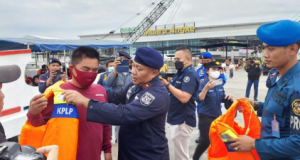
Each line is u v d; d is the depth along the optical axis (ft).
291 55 5.62
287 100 5.55
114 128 16.46
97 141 6.67
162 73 23.40
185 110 10.93
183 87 10.52
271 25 5.79
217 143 7.24
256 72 33.17
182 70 11.03
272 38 5.54
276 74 6.26
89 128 6.47
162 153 6.98
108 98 7.87
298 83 5.38
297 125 5.16
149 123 6.74
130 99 7.11
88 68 6.35
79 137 6.35
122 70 15.11
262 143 5.66
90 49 6.43
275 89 5.98
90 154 6.50
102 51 50.11
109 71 17.13
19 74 4.52
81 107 6.39
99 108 5.83
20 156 2.94
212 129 7.25
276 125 5.74
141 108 6.20
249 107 7.50
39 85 15.72
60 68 16.03
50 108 6.37
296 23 5.63
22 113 14.42
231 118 7.55
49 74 16.07
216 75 12.30
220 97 12.55
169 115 11.30
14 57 13.75
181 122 10.93
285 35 5.45
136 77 6.66
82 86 6.67
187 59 10.99
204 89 11.74
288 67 5.73
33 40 26.86
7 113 13.52
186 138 11.16
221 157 7.28
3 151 2.84
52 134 5.86
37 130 6.05
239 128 7.92
